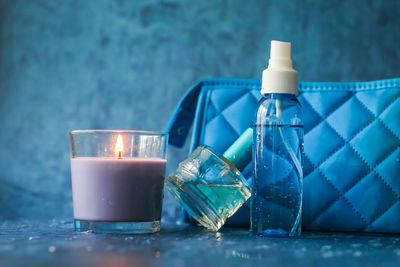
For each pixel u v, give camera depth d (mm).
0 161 999
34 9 1002
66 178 985
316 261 445
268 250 481
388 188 594
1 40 1006
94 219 543
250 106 637
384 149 598
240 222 616
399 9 910
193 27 958
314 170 608
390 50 914
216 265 429
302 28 927
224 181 554
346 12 918
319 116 619
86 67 989
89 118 987
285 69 543
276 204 542
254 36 940
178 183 562
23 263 426
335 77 922
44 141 993
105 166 542
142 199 545
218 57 951
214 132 637
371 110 607
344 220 600
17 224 612
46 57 999
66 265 422
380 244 516
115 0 980
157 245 493
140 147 556
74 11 993
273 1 934
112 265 423
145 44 972
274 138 543
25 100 1000
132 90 976
